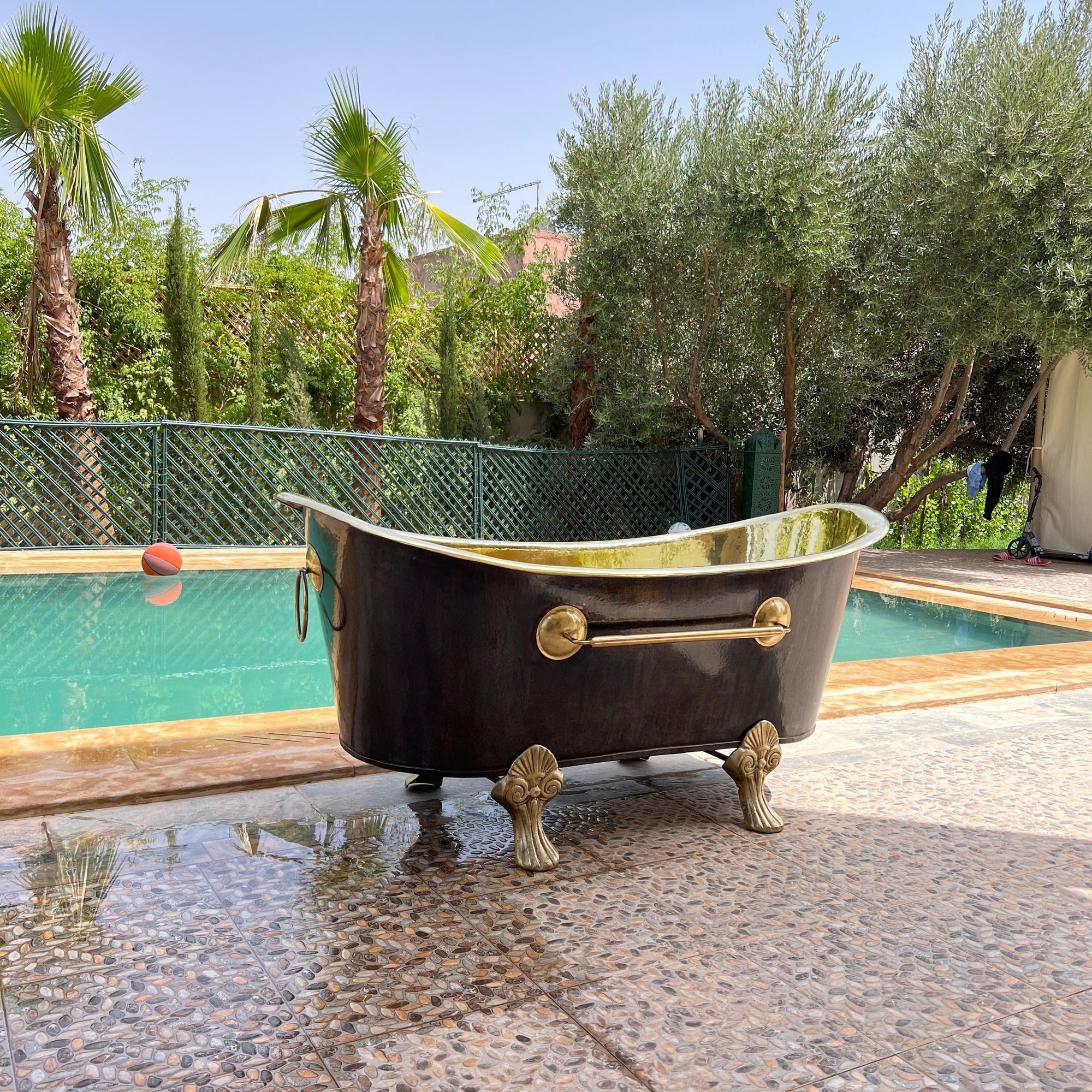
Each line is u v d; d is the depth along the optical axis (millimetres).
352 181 8273
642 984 1594
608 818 2391
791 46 8109
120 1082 1287
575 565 2809
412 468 8750
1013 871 2127
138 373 8859
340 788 2512
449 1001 1520
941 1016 1528
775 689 2312
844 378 9266
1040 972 1679
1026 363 10102
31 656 4633
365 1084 1303
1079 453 9383
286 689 4176
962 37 8336
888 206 8273
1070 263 7027
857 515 2713
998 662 4496
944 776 2787
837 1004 1554
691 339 9539
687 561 2963
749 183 7809
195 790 2414
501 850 2146
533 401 11102
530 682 1996
